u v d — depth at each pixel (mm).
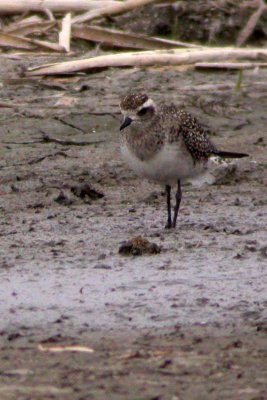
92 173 15531
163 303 10242
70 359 8734
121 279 10938
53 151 16359
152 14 21656
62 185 15039
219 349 9000
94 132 17156
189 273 11156
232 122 17953
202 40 21641
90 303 10234
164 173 13125
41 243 12312
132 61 19688
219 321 9773
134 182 15359
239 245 12250
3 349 8977
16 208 14039
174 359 8727
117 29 21406
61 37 20266
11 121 17328
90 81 19094
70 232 12859
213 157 15688
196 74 19766
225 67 19891
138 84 19047
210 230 13000
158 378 8281
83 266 11391
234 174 15742
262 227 13148
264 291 10609
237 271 11234
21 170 15531
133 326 9633
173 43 20719
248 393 7957
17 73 19172
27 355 8828
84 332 9461
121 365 8586
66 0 21094
